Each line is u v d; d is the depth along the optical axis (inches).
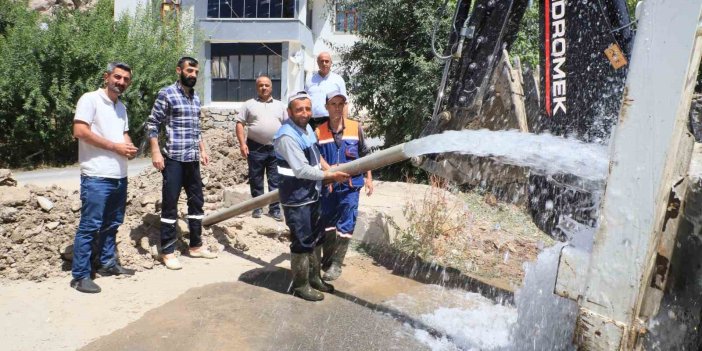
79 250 171.9
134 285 180.4
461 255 229.0
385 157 150.0
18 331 141.8
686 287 100.7
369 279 201.6
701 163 100.7
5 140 582.9
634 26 157.6
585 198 150.9
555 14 160.4
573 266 97.7
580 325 94.7
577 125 159.8
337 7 520.1
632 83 87.9
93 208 171.3
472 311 171.9
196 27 816.9
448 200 288.2
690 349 100.7
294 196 171.8
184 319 155.5
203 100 933.2
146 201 224.1
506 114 192.4
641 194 87.6
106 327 147.9
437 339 149.6
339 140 196.9
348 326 156.6
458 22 183.8
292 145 167.9
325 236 199.2
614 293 90.7
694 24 82.4
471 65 181.5
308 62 967.0
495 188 178.5
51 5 740.7
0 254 179.3
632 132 88.1
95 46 596.7
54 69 583.2
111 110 176.4
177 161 196.7
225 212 216.7
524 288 147.6
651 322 94.0
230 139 337.1
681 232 97.9
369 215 244.2
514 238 252.5
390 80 448.8
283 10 906.1
